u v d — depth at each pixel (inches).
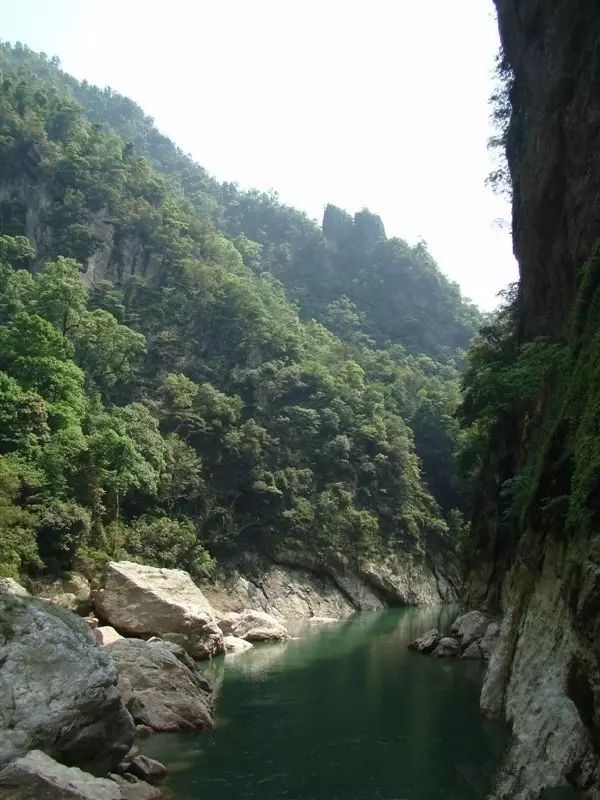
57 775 452.4
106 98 6820.9
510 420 1456.7
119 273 3331.7
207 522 2347.4
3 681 520.1
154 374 2982.3
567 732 528.1
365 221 5920.3
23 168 3489.2
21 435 1685.5
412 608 2664.9
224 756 653.3
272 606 2285.9
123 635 1255.5
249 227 5895.7
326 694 930.7
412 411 3668.8
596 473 465.7
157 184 3786.9
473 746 666.8
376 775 596.4
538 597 719.1
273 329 3331.7
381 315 5339.6
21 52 6555.1
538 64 1139.3
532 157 1147.3
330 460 2920.8
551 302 1146.7
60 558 1557.6
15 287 2554.1
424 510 3169.3
